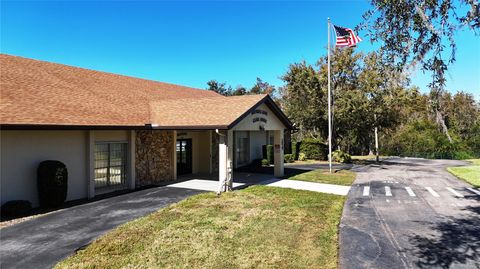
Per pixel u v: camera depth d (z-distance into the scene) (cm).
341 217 1000
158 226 859
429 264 654
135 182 1466
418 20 589
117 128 1271
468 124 4381
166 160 1658
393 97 2742
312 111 2961
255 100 1536
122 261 645
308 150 3158
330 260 666
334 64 2855
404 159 3666
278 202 1162
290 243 755
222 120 1351
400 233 845
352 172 2198
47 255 676
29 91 1245
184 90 2527
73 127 1088
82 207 1078
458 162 3247
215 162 2023
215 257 669
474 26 543
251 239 775
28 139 1060
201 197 1230
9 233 812
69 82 1585
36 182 1077
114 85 1895
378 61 639
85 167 1244
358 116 2869
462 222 947
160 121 1488
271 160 2556
